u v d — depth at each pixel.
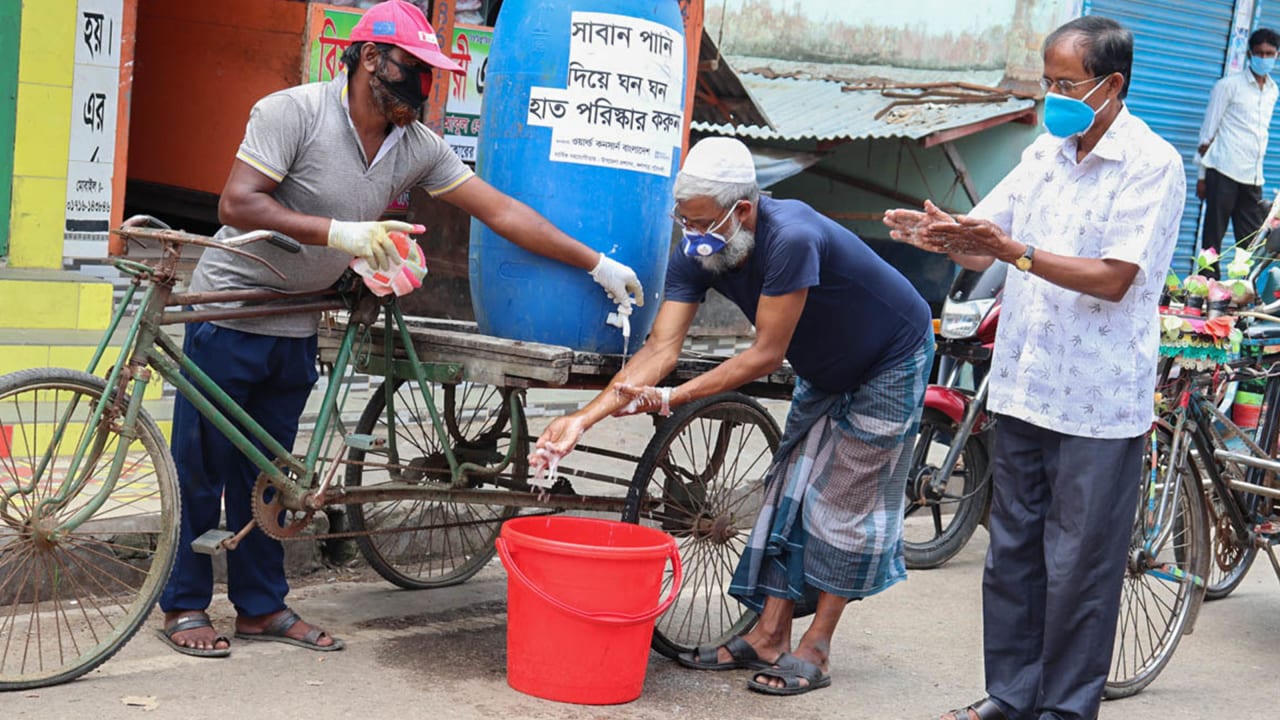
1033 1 9.42
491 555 5.05
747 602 4.23
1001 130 9.59
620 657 3.79
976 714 3.76
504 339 4.14
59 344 5.60
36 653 3.81
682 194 3.65
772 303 3.73
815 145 8.71
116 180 6.35
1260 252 5.33
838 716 3.93
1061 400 3.54
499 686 3.90
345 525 4.89
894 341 3.99
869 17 9.77
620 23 4.13
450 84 7.28
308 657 4.00
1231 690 4.46
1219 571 5.52
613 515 5.46
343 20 7.15
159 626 4.17
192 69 7.77
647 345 3.90
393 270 3.81
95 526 4.33
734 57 9.38
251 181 3.67
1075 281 3.40
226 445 3.95
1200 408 4.55
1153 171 3.39
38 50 5.98
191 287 4.00
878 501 4.11
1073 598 3.58
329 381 3.98
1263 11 10.62
